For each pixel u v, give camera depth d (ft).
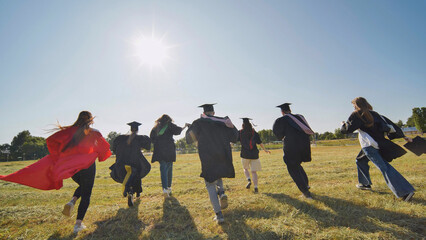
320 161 32.86
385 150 12.55
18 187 23.67
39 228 10.88
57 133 11.16
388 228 8.79
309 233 8.93
